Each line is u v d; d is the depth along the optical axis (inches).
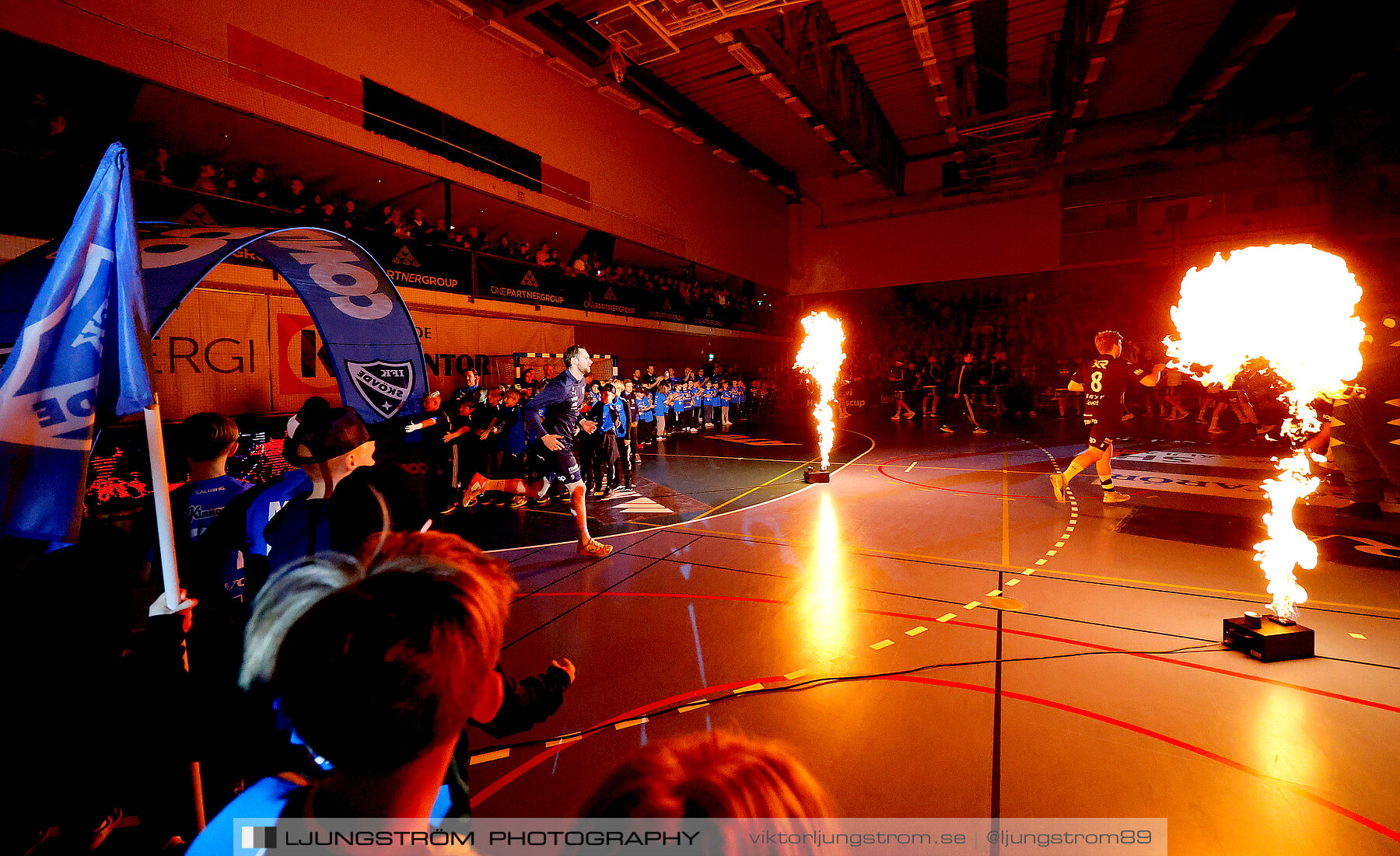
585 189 654.5
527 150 581.0
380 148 447.2
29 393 67.7
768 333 1014.4
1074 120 669.3
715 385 737.0
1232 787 88.2
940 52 641.6
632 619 158.4
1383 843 76.9
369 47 440.5
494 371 530.6
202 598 83.5
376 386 150.7
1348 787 87.7
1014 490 321.7
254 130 392.5
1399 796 85.6
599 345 673.6
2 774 63.1
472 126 523.2
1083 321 873.5
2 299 86.0
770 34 456.8
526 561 213.0
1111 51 625.9
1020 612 157.6
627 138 717.9
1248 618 135.3
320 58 409.7
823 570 196.2
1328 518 243.1
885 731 104.6
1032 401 829.2
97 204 71.0
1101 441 273.3
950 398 755.4
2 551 71.3
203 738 69.4
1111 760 95.1
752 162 880.3
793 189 1018.1
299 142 415.2
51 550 71.4
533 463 220.8
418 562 33.4
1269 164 732.7
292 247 136.5
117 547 71.1
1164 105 753.6
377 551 37.1
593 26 397.7
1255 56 526.9
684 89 690.2
